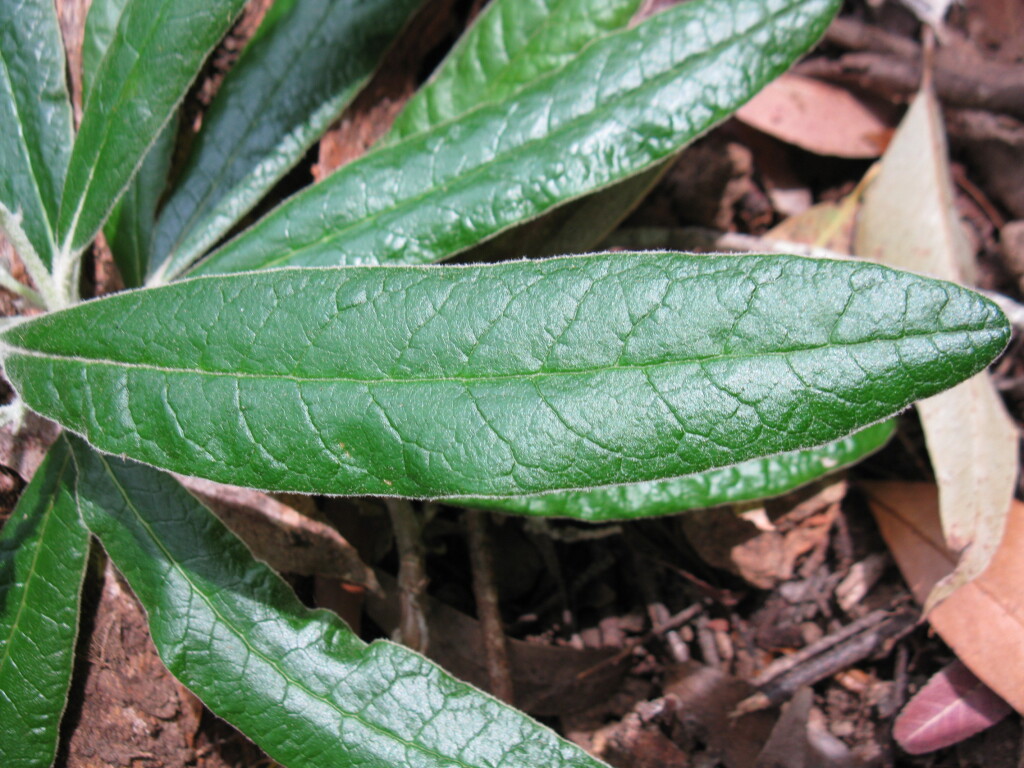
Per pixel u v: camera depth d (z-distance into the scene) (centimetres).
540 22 18
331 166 19
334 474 11
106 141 14
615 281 11
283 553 17
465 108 18
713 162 22
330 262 15
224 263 16
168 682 16
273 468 11
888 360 10
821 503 20
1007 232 22
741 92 15
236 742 17
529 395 11
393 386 11
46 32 16
